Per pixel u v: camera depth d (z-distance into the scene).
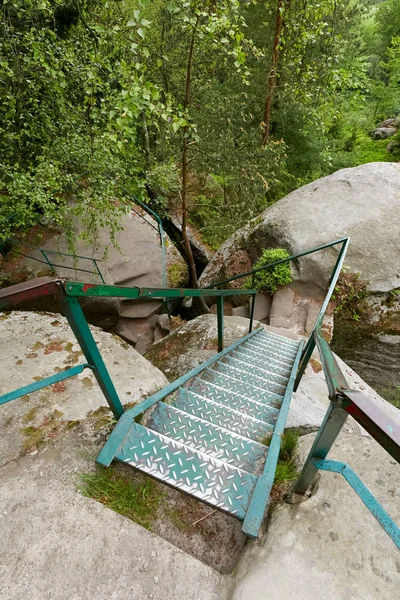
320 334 1.95
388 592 1.41
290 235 7.20
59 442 1.95
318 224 7.25
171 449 1.69
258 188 7.34
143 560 1.46
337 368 1.20
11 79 3.86
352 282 6.62
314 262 6.80
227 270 8.21
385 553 1.53
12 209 4.18
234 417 2.18
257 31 8.37
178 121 3.70
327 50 7.32
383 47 19.06
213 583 1.43
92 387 2.45
